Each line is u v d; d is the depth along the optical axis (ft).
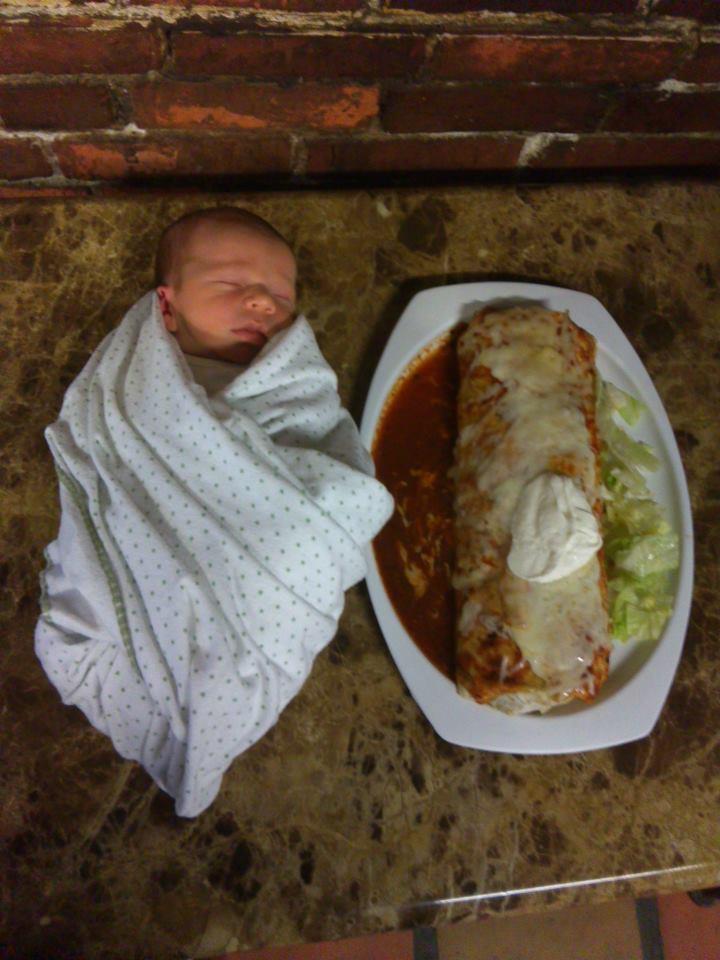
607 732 3.32
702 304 4.26
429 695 3.30
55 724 3.26
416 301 3.86
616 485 3.67
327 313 3.97
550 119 3.98
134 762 3.24
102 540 2.84
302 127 3.88
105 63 3.36
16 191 4.20
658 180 4.43
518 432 3.31
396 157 4.20
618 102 3.88
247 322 3.19
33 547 3.49
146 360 3.00
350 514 2.98
